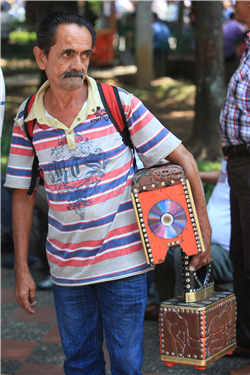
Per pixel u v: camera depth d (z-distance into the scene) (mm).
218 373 2531
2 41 13219
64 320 1967
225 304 1914
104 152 1764
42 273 3924
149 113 1813
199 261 1836
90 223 1786
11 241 4363
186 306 1814
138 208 1755
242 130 2229
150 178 1738
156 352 2760
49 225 1916
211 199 2977
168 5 17797
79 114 1745
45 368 2660
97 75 13000
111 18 14992
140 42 11297
